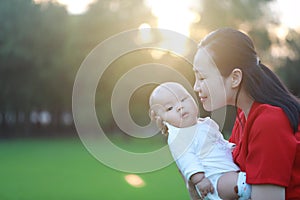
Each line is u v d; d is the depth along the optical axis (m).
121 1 29.69
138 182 12.59
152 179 13.34
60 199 9.93
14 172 15.20
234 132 3.04
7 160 19.30
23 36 33.22
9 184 12.32
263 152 2.46
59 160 19.28
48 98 34.84
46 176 14.13
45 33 33.06
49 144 29.02
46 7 33.34
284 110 2.54
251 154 2.51
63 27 32.72
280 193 2.43
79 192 10.92
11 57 33.34
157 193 10.68
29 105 34.91
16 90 34.25
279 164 2.43
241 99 2.71
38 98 34.62
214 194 2.72
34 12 33.19
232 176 2.69
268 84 2.64
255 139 2.50
